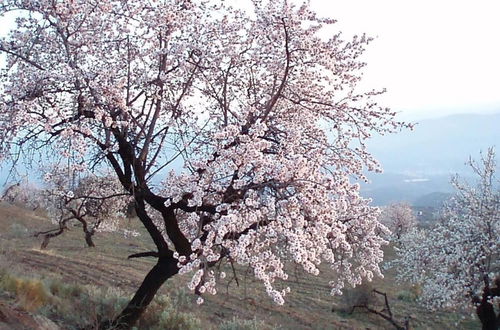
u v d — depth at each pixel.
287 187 7.25
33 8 8.73
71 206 26.08
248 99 9.55
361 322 20.16
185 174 7.91
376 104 9.06
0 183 7.82
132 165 8.79
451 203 18.83
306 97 9.60
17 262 14.75
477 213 16.81
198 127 9.49
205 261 6.53
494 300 15.25
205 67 9.02
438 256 17.31
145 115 9.24
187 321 10.66
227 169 7.48
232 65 9.26
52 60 9.19
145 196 8.99
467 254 16.30
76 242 31.11
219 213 7.67
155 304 11.21
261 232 7.07
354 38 9.01
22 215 39.38
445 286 16.75
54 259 19.02
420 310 23.38
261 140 7.71
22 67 8.73
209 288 6.55
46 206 27.02
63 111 8.27
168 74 8.79
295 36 8.39
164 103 9.88
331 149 8.77
